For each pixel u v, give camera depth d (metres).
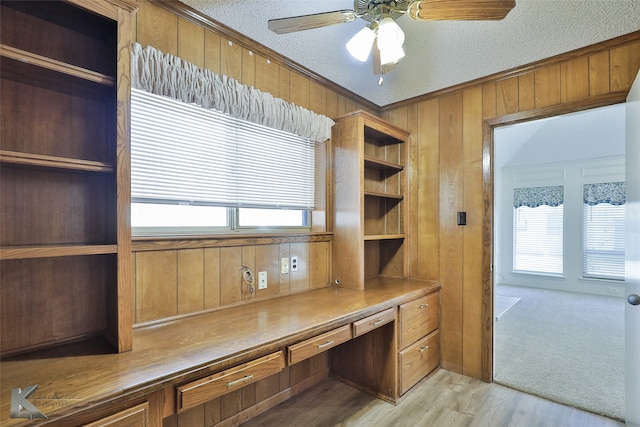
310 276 2.39
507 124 2.46
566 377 2.58
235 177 1.96
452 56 2.21
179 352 1.26
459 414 2.09
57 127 1.32
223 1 1.67
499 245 6.57
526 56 2.21
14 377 1.05
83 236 1.37
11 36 1.23
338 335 1.74
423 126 2.87
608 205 5.44
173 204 1.68
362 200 2.40
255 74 2.08
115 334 1.29
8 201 1.21
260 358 1.38
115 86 1.25
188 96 1.66
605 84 2.06
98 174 1.40
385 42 1.34
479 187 2.56
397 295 2.25
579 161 5.67
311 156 2.47
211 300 1.82
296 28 1.46
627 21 1.82
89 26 1.33
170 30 1.68
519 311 4.53
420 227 2.87
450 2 1.24
